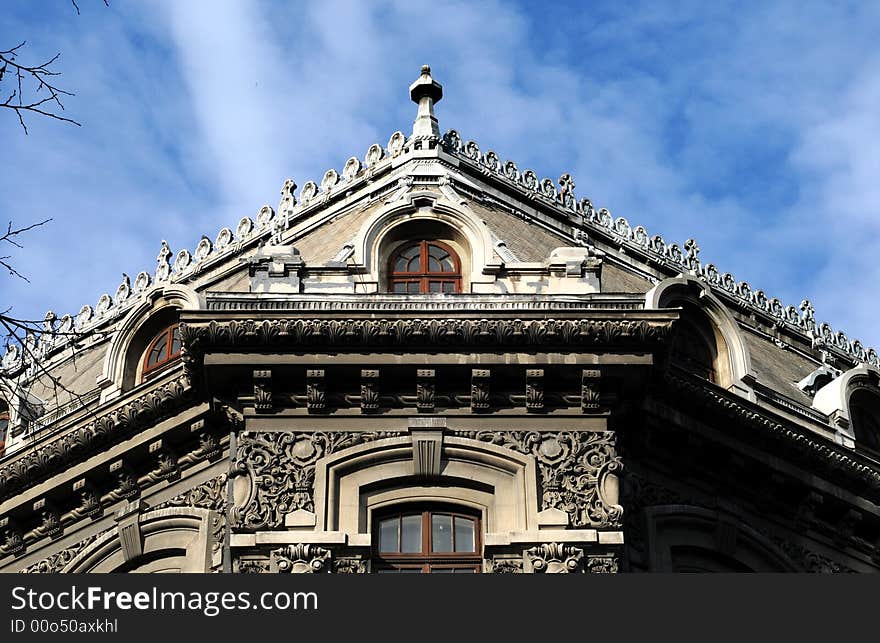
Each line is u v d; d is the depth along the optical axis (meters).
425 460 32.22
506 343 32.50
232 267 41.97
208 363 32.59
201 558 33.44
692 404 35.34
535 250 38.56
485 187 41.00
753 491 36.47
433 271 34.94
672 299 36.72
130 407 35.00
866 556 37.88
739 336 37.47
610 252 42.59
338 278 34.19
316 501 31.69
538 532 31.23
